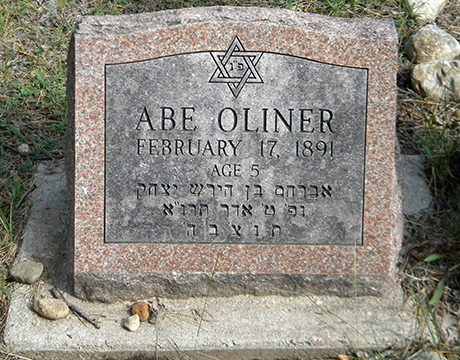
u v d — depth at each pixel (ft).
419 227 5.97
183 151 5.41
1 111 6.95
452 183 6.25
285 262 5.48
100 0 7.97
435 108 6.98
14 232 5.97
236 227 5.46
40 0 7.96
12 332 5.30
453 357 5.16
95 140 5.37
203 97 5.35
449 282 5.59
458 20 7.84
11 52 7.50
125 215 5.43
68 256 5.55
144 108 5.36
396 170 5.74
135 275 5.46
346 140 5.40
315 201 5.45
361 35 5.31
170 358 5.24
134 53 5.30
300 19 5.32
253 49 5.32
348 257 5.47
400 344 5.24
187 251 5.46
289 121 5.38
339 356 5.21
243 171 5.42
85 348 5.23
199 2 7.94
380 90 5.35
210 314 5.41
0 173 6.43
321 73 5.34
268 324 5.33
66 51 7.57
